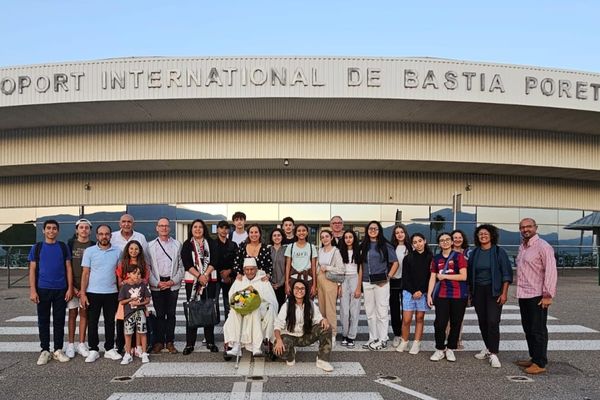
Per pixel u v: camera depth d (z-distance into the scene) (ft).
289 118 63.36
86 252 23.79
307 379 20.72
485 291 23.48
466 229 75.77
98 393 18.80
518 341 28.40
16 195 76.64
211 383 20.11
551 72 57.41
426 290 25.14
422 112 60.08
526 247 22.86
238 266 25.39
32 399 18.12
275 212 72.59
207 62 54.29
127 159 64.80
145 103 56.08
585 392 19.15
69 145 65.72
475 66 55.83
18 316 36.45
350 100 55.42
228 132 64.34
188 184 73.00
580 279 66.85
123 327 24.80
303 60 54.34
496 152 67.36
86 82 54.90
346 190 73.10
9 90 55.83
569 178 80.84
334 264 26.66
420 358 24.35
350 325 26.84
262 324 23.53
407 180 74.38
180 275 25.44
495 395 18.76
